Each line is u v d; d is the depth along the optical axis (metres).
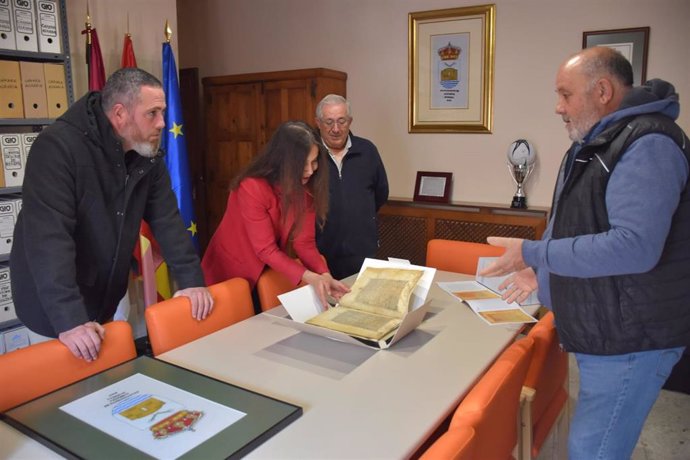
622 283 1.40
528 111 3.57
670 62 3.15
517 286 1.79
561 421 1.95
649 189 1.29
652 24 3.17
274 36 4.44
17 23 2.54
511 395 1.28
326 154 2.13
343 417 1.21
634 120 1.36
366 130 4.15
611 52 1.46
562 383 1.88
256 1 4.47
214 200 4.59
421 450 1.44
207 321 1.84
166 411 1.20
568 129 1.56
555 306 1.52
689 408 2.69
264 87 4.12
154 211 2.02
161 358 1.54
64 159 1.64
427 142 3.94
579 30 3.36
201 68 4.84
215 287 1.91
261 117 4.18
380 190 3.10
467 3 3.66
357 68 4.11
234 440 1.08
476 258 2.61
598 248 1.32
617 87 1.44
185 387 1.31
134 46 3.29
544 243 1.44
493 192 3.76
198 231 4.78
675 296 1.39
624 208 1.30
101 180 1.76
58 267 1.55
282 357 1.54
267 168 2.03
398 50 3.94
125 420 1.16
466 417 1.07
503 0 3.54
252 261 2.15
